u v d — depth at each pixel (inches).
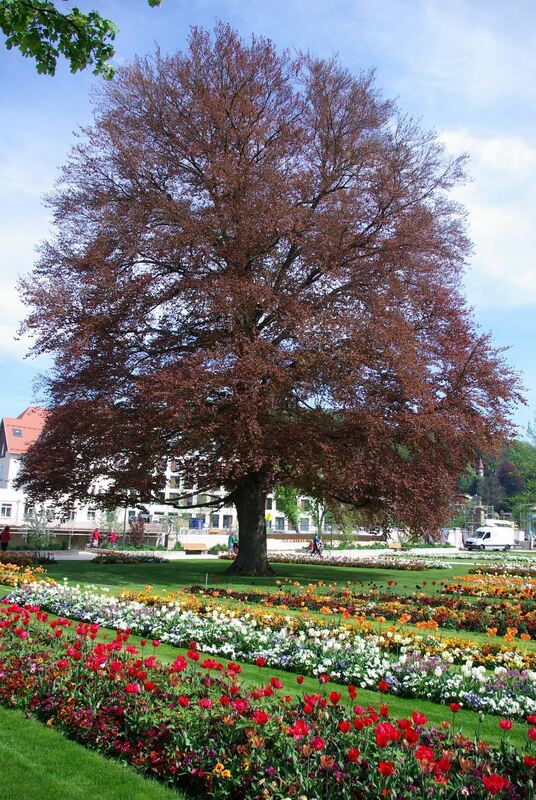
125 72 835.4
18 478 855.7
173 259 775.1
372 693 290.4
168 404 681.0
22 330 773.9
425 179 853.8
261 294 714.8
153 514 2849.4
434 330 860.6
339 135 819.4
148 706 209.2
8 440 2347.4
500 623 476.4
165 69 839.7
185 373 701.9
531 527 2701.8
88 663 249.8
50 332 781.3
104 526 1785.2
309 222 775.7
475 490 4478.3
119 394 756.6
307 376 738.2
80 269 784.3
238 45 833.5
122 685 228.2
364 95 843.4
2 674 253.8
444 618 492.4
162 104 820.0
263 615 439.8
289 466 808.9
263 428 718.5
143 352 825.5
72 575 797.2
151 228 764.6
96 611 429.7
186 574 859.4
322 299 778.8
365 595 623.8
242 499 892.6
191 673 250.1
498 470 4281.5
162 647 367.6
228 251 770.2
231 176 743.7
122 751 196.4
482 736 235.1
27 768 189.0
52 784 179.3
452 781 161.2
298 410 804.6
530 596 680.4
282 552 1549.0
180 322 826.2
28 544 1310.3
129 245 753.6
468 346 843.4
